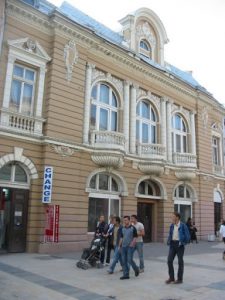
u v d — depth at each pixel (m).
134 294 8.02
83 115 18.00
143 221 21.58
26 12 16.02
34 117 15.79
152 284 9.12
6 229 14.68
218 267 12.34
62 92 16.91
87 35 18.27
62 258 13.67
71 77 17.47
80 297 7.65
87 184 17.55
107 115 20.09
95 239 11.88
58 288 8.39
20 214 15.08
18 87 15.97
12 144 14.99
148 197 21.53
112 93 20.62
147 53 24.11
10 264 11.75
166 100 23.89
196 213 25.25
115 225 12.38
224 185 29.53
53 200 15.67
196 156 25.55
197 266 12.50
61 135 16.53
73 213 16.50
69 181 16.58
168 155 23.36
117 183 19.83
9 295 7.56
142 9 23.48
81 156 17.45
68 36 17.62
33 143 15.72
